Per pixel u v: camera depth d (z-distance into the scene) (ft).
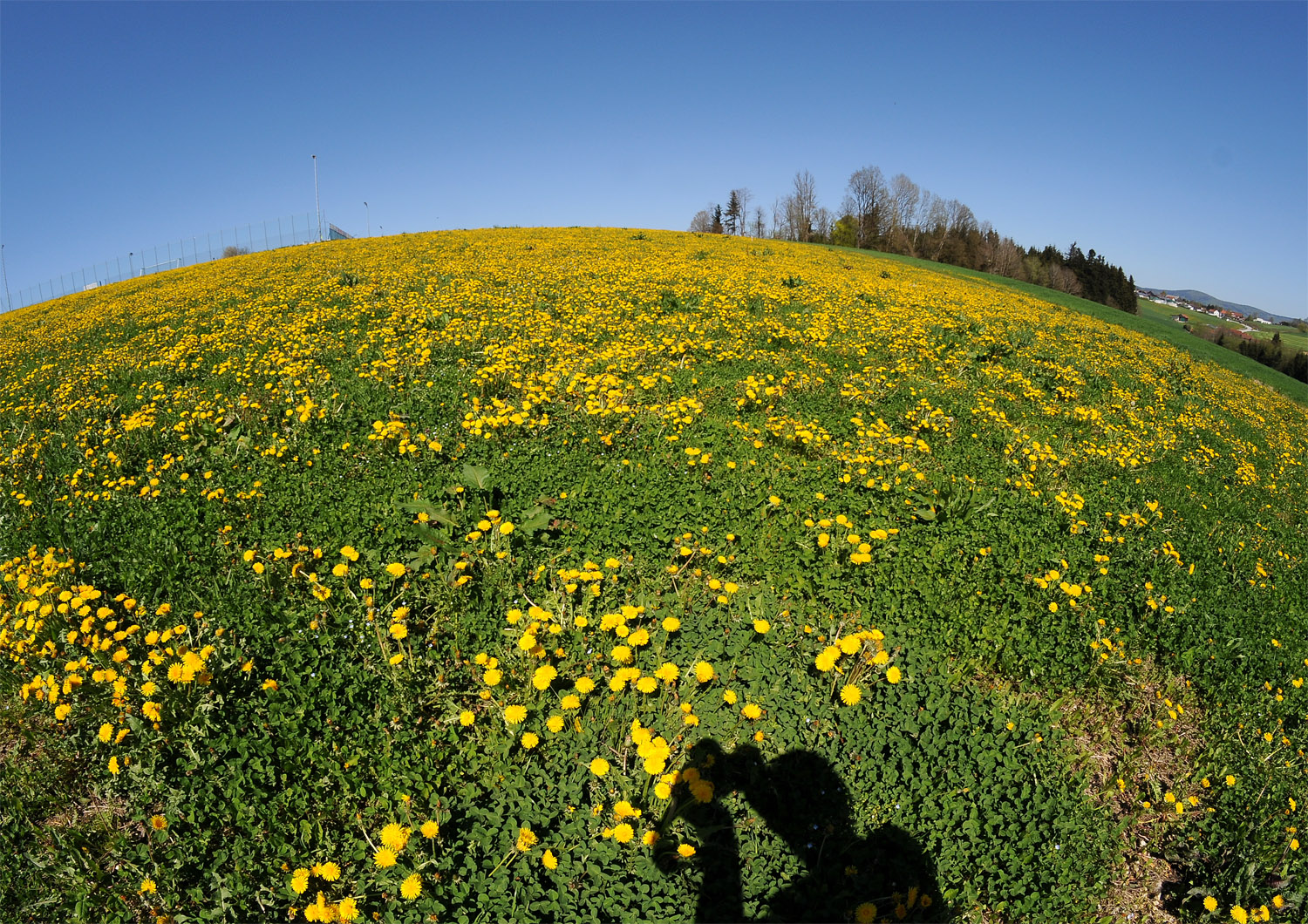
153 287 82.74
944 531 19.69
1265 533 25.95
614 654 13.61
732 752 12.05
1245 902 11.05
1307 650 17.74
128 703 12.56
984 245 257.75
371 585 15.66
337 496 20.79
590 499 20.42
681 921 9.69
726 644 14.39
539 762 12.14
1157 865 11.80
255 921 9.78
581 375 30.17
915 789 11.64
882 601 16.28
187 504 20.48
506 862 10.46
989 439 29.01
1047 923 10.27
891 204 265.34
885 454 25.71
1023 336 52.80
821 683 13.70
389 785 11.53
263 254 108.78
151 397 31.48
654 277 64.49
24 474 24.21
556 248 92.73
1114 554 20.52
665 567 17.38
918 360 41.24
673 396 30.19
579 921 9.66
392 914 9.70
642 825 10.91
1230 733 14.56
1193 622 17.62
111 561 17.62
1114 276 251.80
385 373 31.91
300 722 12.45
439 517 18.74
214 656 13.28
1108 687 15.06
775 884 10.15
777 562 17.63
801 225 270.05
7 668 13.94
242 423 26.14
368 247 101.35
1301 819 12.57
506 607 15.90
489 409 27.84
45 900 9.85
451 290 54.80
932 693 13.62
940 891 10.37
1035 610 16.69
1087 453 29.12
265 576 16.15
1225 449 37.35
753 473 22.34
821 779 11.67
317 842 10.80
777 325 44.37
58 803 11.40
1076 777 12.68
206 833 10.68
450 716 12.89
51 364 43.39
